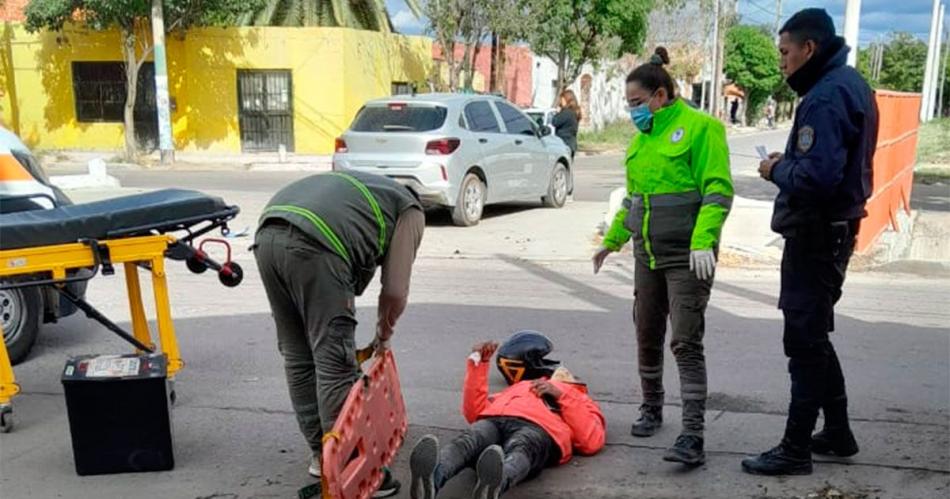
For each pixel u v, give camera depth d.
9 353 5.96
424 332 6.77
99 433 4.30
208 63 24.72
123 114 25.23
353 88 25.06
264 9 26.25
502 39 26.02
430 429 4.85
